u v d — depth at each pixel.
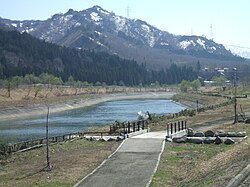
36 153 36.06
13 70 189.38
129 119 88.62
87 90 193.62
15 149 36.81
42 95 152.50
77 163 30.83
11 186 24.67
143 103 153.75
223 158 27.94
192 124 56.50
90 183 24.16
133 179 24.91
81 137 44.81
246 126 50.69
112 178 25.30
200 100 135.88
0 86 147.00
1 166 31.31
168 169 27.69
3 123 91.12
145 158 31.78
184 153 33.59
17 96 138.25
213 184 19.39
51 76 183.50
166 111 106.94
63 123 87.50
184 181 23.23
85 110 125.19
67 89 183.25
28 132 72.19
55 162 31.66
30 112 112.81
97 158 32.50
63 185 24.31
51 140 43.62
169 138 40.53
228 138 38.06
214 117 65.38
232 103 92.50
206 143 38.25
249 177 19.45
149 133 46.41
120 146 37.44
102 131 51.75
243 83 181.62
